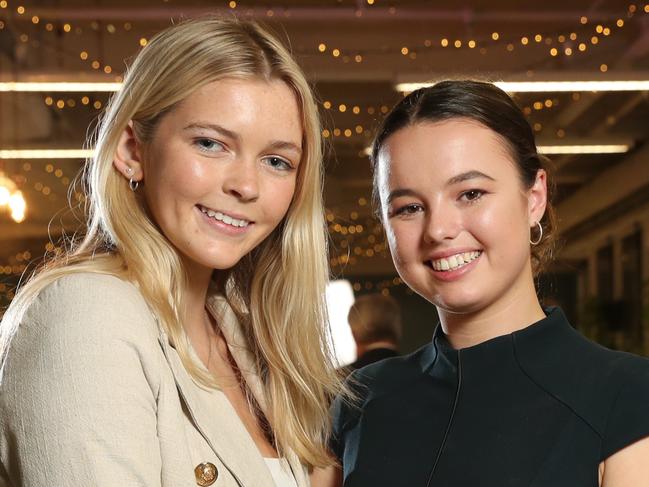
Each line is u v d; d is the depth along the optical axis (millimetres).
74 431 1415
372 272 19438
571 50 9188
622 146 11703
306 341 1907
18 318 1533
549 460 1560
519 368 1676
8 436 1483
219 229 1653
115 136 1668
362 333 4246
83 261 1639
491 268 1692
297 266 1892
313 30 9297
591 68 9109
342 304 11312
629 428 1515
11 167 11320
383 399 1839
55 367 1445
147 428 1486
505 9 8781
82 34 9172
